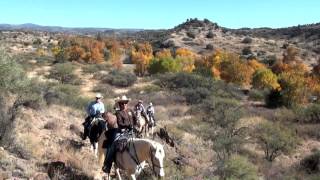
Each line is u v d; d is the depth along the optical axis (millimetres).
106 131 10781
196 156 21047
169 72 64688
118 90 52531
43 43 165000
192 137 27953
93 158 13477
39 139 14320
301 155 30969
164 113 37938
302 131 36406
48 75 55625
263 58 128750
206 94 47156
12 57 17156
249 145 31094
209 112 38688
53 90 27219
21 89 17703
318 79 61906
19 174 10242
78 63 76562
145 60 72250
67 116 20625
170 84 53688
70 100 26578
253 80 61750
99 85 51875
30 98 18844
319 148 32531
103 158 11812
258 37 196125
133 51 103750
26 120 16109
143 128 21453
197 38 177500
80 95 37969
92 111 14109
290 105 47594
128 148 9875
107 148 10656
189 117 37625
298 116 40781
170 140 22109
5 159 10773
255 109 43969
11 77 16719
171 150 20047
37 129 15789
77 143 15117
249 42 170000
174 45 157125
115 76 57438
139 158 9688
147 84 55906
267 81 60500
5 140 11906
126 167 9977
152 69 70000
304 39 190875
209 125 33062
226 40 176750
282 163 28594
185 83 53344
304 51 149125
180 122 34031
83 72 63250
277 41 181500
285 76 51438
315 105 42188
